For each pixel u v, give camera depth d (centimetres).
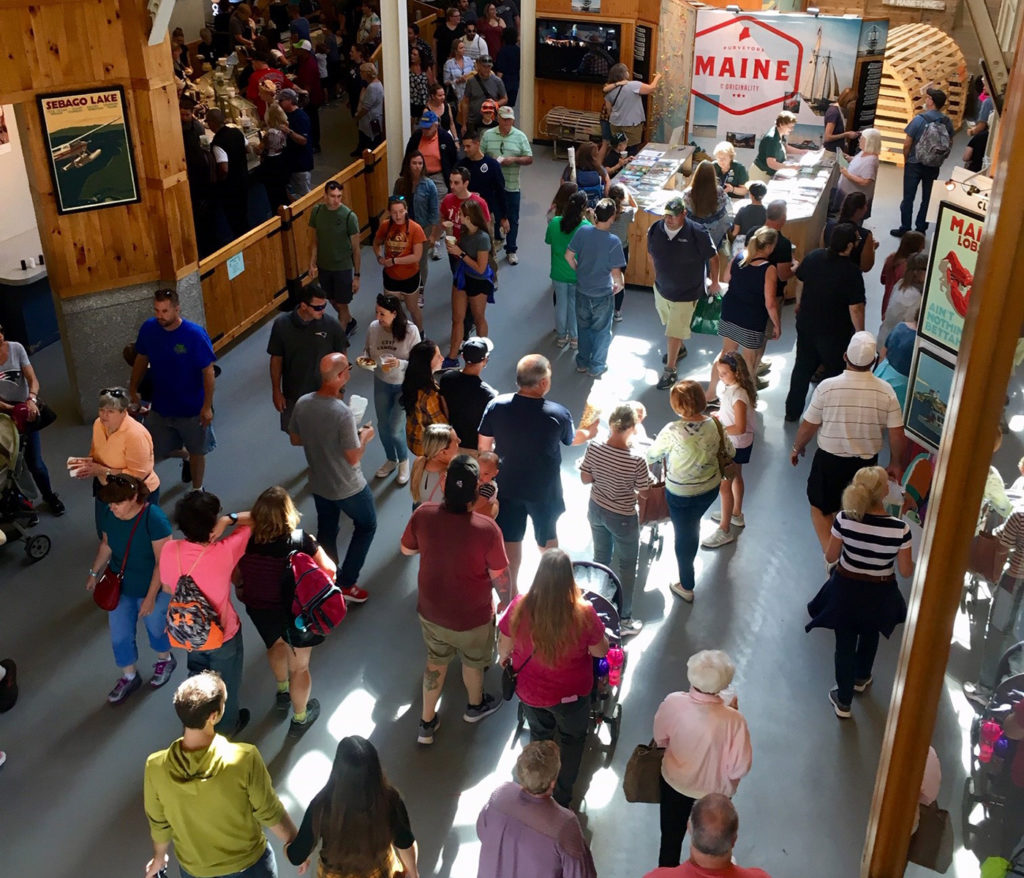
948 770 212
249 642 616
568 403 866
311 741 545
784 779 524
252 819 388
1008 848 204
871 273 1113
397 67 1187
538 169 1480
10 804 508
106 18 730
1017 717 206
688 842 497
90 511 732
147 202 798
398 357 723
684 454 582
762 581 666
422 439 618
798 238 1049
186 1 1611
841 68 1230
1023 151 148
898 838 202
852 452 630
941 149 1152
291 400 720
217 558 482
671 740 421
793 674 591
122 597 539
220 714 373
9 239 992
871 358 615
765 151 1173
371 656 604
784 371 922
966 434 164
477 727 553
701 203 878
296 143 1170
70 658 602
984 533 185
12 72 705
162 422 708
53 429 832
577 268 860
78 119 743
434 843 488
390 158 1229
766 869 477
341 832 346
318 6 1902
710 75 1285
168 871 471
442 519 488
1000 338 157
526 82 1541
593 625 441
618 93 1325
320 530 630
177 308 680
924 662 183
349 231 918
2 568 674
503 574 497
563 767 477
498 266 1144
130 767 530
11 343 677
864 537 507
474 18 1802
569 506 732
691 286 832
